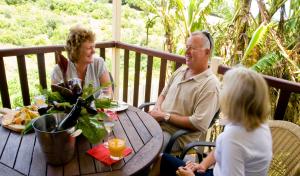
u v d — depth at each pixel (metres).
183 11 4.27
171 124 2.08
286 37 4.09
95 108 1.29
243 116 1.17
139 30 5.05
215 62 2.29
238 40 3.94
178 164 1.69
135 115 1.81
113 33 3.16
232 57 3.98
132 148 1.42
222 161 1.21
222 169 1.21
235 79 1.21
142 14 4.86
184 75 2.14
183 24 4.38
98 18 4.39
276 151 1.61
